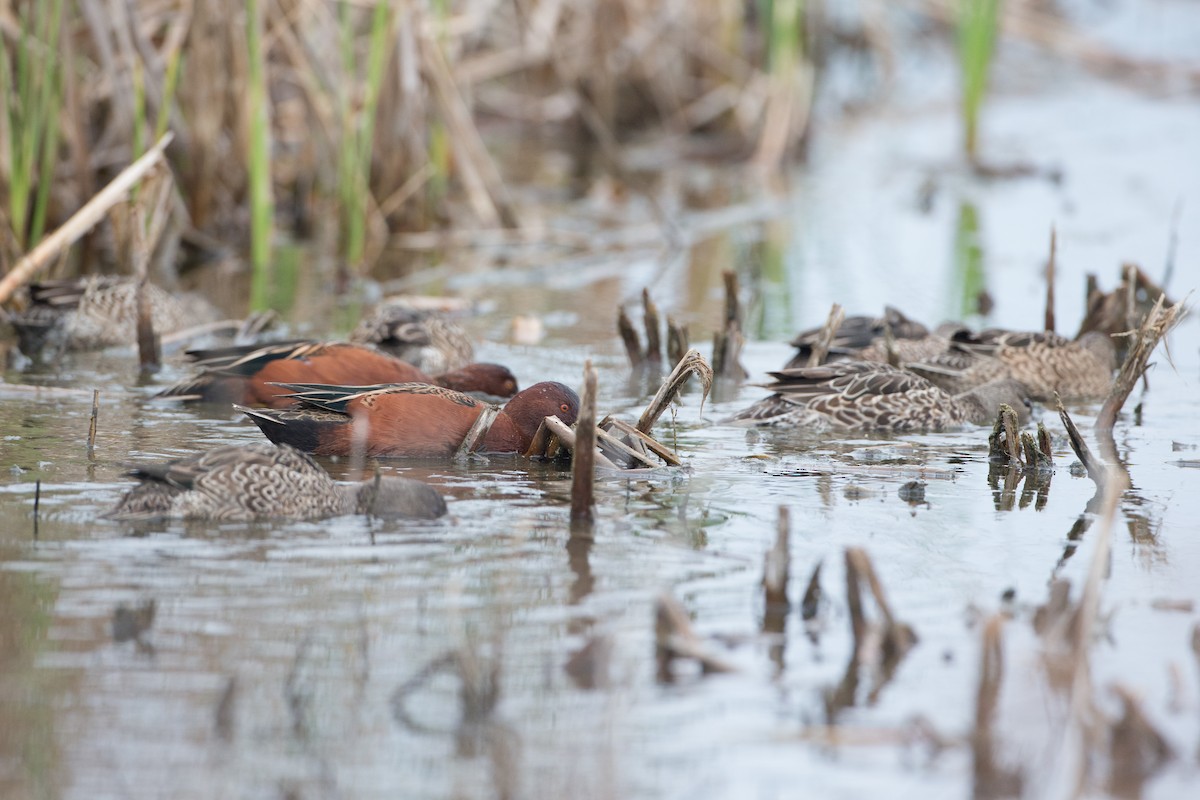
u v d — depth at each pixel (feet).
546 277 73.72
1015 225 85.81
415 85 79.66
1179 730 25.86
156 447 42.04
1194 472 41.98
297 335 59.67
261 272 72.18
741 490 39.40
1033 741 25.31
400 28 79.15
